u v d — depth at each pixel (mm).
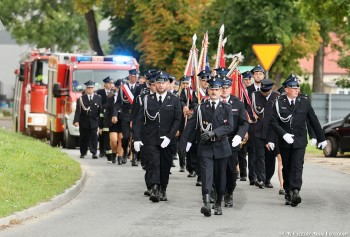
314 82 142500
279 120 36094
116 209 34188
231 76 42500
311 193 40500
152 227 29609
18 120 92062
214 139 32562
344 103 87750
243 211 33938
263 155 42031
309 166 56844
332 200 37875
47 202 33719
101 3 125500
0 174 38156
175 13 110875
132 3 121625
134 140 36781
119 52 134375
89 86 59938
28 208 31984
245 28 98562
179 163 52344
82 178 42781
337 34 134125
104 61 72188
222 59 45531
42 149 54125
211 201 36188
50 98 78062
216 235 27984
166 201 36906
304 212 33844
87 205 35281
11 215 30219
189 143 33312
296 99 36094
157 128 36500
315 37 102625
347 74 117875
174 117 36625
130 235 27891
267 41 99438
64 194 36219
